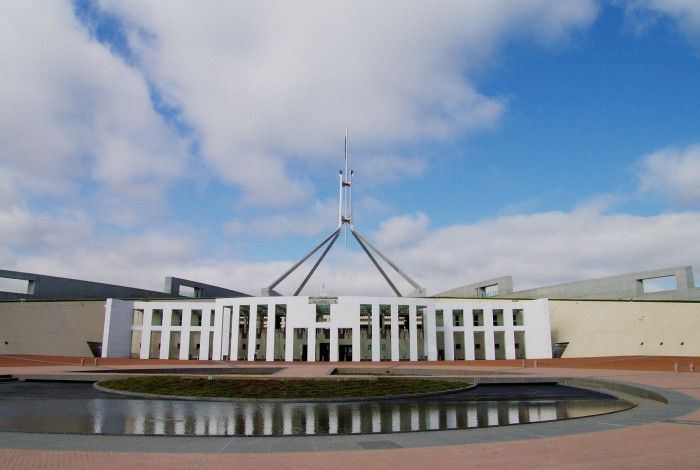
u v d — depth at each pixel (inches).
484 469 322.0
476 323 2495.1
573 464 333.4
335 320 2145.7
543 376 1101.1
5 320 2450.8
